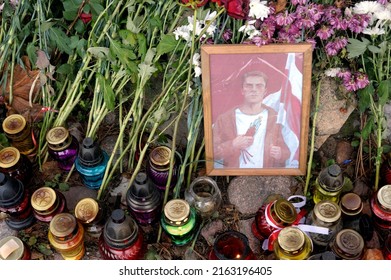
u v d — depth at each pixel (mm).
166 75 1374
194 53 1333
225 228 1376
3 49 1436
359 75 1298
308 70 1296
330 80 1397
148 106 1500
